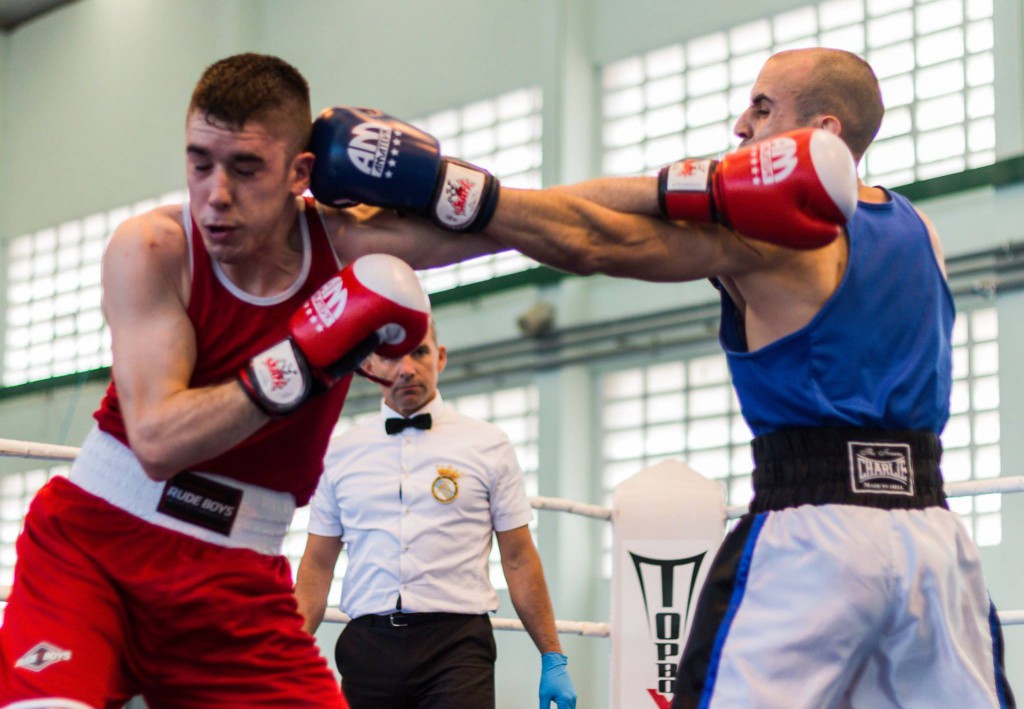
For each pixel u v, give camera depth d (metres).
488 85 8.85
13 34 11.50
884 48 7.56
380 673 2.93
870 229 1.88
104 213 10.52
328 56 9.67
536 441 8.51
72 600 1.61
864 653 1.75
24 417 10.30
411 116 9.21
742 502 7.70
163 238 1.62
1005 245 6.89
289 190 1.61
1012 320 6.86
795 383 1.81
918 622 1.74
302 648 1.78
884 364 1.84
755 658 1.73
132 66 10.55
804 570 1.73
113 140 10.57
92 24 10.90
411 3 9.32
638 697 3.16
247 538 1.73
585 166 8.55
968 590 1.82
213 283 1.64
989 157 7.05
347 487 3.07
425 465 3.03
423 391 3.10
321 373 1.56
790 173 1.64
